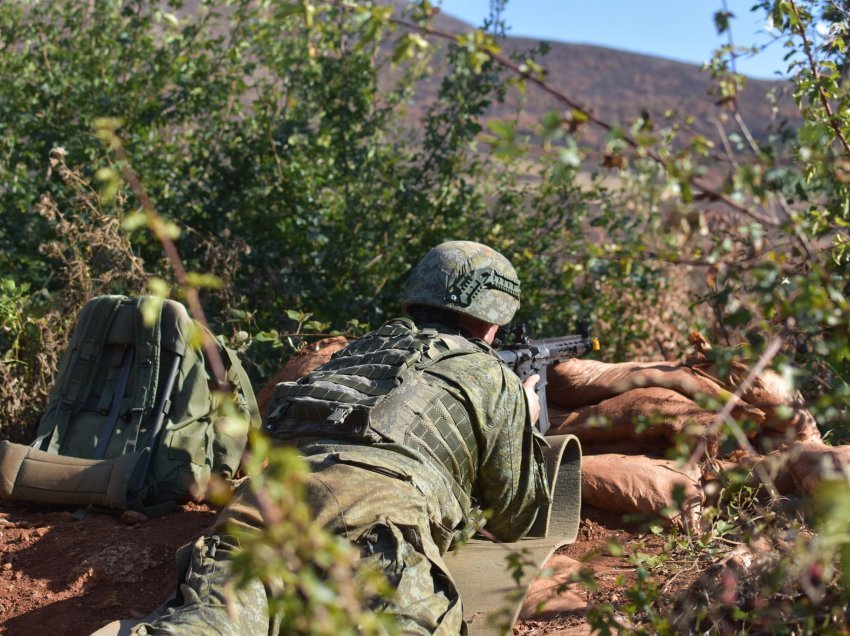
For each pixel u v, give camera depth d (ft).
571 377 16.38
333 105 25.40
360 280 23.63
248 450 15.39
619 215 24.11
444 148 24.86
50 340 17.49
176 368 14.82
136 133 24.99
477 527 11.41
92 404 14.94
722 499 12.89
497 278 13.25
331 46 24.77
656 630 8.58
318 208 23.93
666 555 11.25
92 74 26.12
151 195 23.40
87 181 20.07
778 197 7.43
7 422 16.99
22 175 23.47
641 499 13.64
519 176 26.22
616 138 6.78
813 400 15.43
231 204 23.82
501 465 12.07
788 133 10.35
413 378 11.58
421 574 9.71
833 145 11.32
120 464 13.93
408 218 24.93
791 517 11.75
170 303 15.01
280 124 24.40
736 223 8.87
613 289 23.94
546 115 6.84
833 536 6.57
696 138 7.21
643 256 7.95
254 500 10.29
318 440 11.21
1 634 11.30
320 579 9.02
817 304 7.04
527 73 7.07
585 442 15.64
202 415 14.78
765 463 11.84
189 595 9.25
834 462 11.81
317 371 12.20
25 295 19.10
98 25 27.20
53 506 14.43
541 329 23.32
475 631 10.59
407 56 7.23
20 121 24.73
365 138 26.21
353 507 9.81
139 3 26.94
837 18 11.59
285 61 25.32
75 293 18.42
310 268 23.31
